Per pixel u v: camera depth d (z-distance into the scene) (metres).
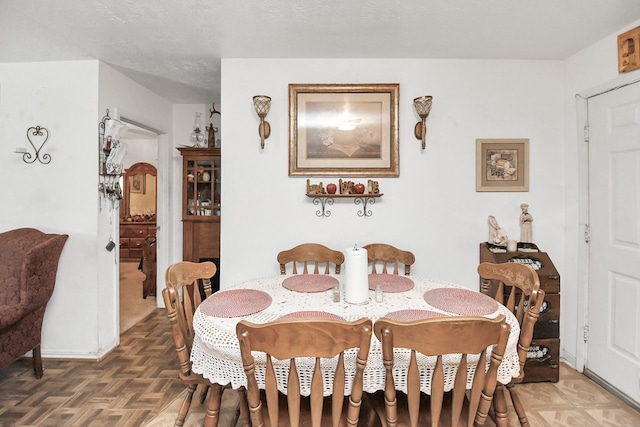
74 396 2.02
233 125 2.46
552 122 2.49
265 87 2.46
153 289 3.97
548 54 2.39
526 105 2.49
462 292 1.71
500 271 1.77
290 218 2.49
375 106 2.45
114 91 2.65
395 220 2.50
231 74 2.45
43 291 2.20
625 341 2.02
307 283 1.89
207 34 2.09
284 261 2.32
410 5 1.78
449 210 2.50
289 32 2.07
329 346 1.02
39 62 2.46
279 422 1.23
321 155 2.46
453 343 1.02
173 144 3.63
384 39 2.16
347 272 1.61
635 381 1.94
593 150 2.24
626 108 2.01
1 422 1.77
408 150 2.49
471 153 2.49
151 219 6.54
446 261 2.51
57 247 2.31
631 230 1.98
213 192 3.32
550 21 1.93
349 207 2.50
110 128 2.53
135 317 3.35
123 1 1.73
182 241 3.61
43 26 1.99
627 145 2.00
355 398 1.08
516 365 1.34
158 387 2.12
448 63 2.47
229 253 2.48
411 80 2.47
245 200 2.48
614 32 2.06
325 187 2.49
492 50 2.33
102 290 2.54
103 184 2.54
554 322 2.17
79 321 2.48
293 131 2.44
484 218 2.50
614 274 2.09
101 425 1.76
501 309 1.53
